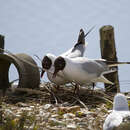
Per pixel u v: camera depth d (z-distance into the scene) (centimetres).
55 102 1248
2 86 1487
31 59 1421
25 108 1093
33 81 1393
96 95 1316
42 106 1145
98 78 1325
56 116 1007
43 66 1319
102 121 970
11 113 976
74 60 1286
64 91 1362
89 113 1045
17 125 846
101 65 1342
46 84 1430
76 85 1320
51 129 872
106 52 1638
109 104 1212
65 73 1283
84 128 909
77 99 1230
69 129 883
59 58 1268
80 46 1406
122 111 754
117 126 682
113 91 1595
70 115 1020
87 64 1289
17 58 1388
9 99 1251
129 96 1410
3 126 837
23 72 1351
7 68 1516
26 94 1294
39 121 930
